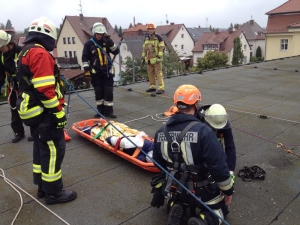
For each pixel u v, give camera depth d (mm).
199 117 2760
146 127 5414
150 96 7746
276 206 3045
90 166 3973
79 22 40969
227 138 2752
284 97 7461
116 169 3881
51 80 2688
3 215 3020
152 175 3707
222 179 2244
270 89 8406
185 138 2271
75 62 40219
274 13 30656
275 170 3744
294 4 30078
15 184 3580
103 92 5922
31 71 2676
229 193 2324
